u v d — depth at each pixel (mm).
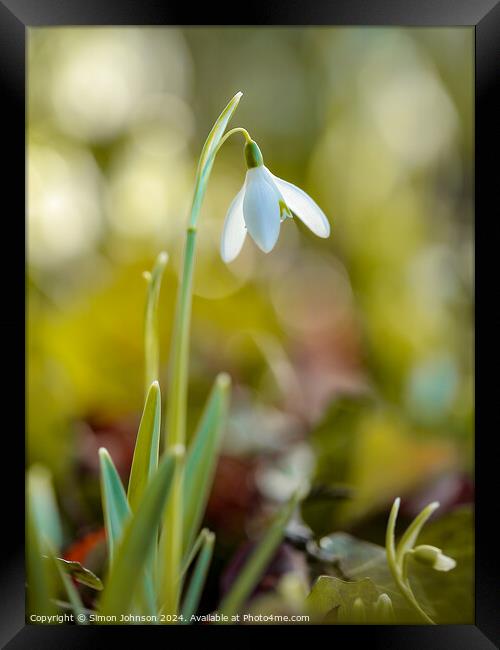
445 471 462
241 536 437
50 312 585
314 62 781
